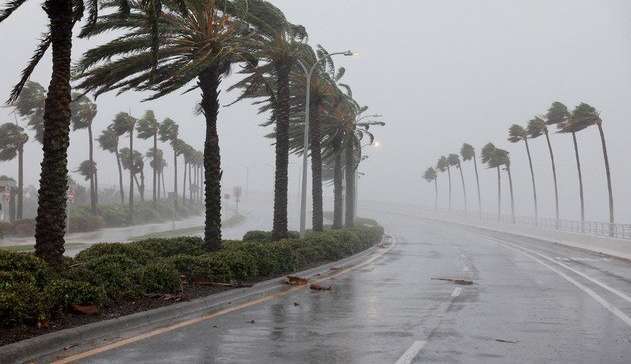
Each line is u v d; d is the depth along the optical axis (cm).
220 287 1458
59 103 1277
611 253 3142
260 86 2644
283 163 2503
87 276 1114
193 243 1981
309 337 948
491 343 924
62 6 1284
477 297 1502
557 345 915
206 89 1945
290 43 2469
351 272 2144
